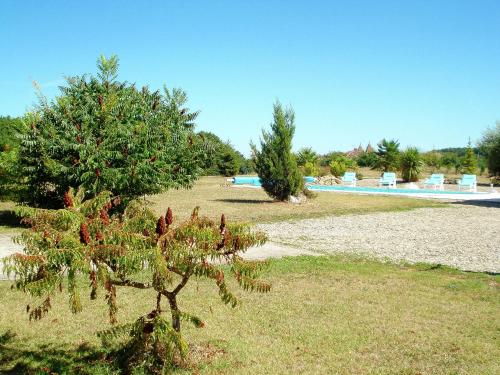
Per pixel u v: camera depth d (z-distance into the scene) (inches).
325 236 666.8
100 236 186.7
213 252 204.4
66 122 637.3
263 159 1109.1
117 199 233.8
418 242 621.6
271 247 574.6
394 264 486.3
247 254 525.0
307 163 2155.5
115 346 254.8
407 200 1234.6
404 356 250.8
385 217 892.6
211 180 2210.9
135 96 706.2
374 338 275.9
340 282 401.1
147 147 668.1
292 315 315.3
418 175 1898.4
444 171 2792.8
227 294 209.9
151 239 196.5
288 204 1085.8
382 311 324.5
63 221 197.6
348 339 273.7
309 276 420.5
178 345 194.4
